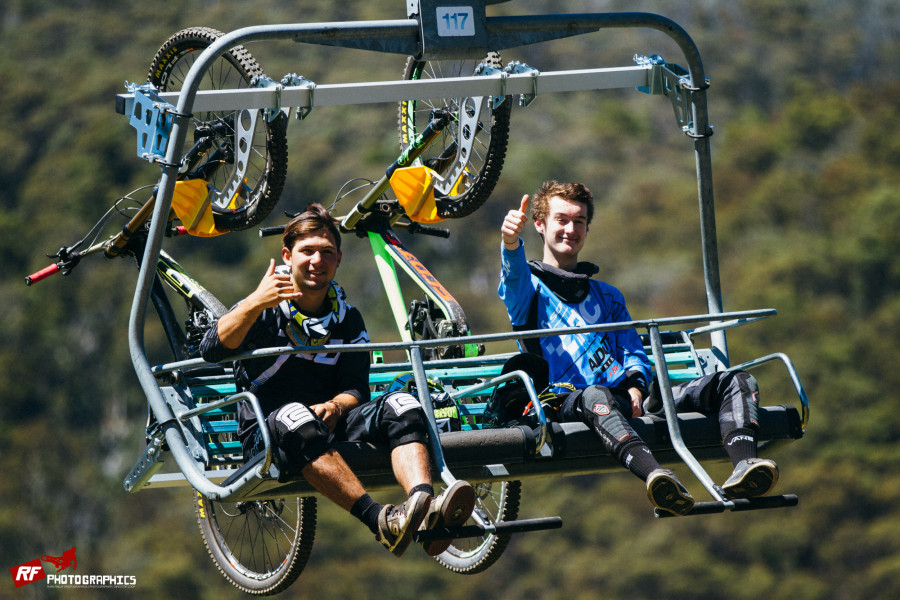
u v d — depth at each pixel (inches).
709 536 3636.8
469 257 4510.3
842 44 6471.5
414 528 359.6
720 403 412.2
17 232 4490.7
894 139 5039.4
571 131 5403.5
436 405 444.1
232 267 4328.3
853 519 3622.0
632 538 3678.6
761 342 4124.0
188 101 408.2
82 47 5482.3
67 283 4335.6
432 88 436.1
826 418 3875.5
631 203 4968.0
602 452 403.2
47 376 4114.2
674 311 4271.7
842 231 4584.2
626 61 5851.4
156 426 448.1
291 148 4798.2
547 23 440.5
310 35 418.0
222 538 571.8
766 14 6496.1
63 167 4665.4
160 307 523.5
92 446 4020.7
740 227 4783.5
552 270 441.1
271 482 383.6
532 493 3855.8
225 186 532.1
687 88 473.1
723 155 5354.3
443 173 565.3
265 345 406.0
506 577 3641.7
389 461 387.2
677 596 3476.9
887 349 4037.9
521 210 419.2
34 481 3777.1
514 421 424.2
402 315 520.1
